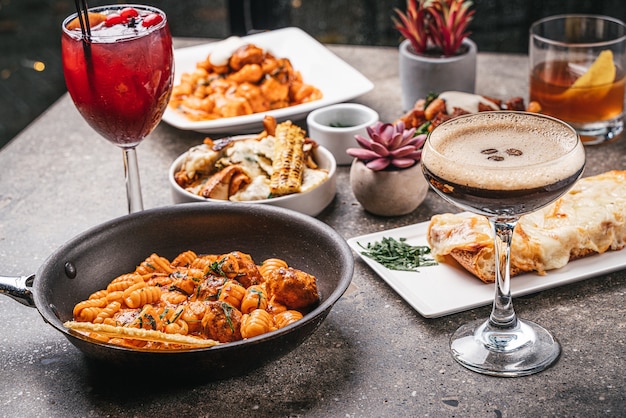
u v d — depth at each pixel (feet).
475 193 2.83
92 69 3.60
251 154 4.42
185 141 5.28
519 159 2.90
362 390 3.08
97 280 3.58
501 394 3.03
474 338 3.29
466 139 3.07
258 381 3.15
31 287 3.37
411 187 4.20
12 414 3.05
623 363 3.15
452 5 5.14
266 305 3.28
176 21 8.94
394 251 3.87
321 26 8.26
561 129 3.02
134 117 3.78
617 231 3.75
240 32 8.11
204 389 3.12
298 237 3.66
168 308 3.29
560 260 3.62
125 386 3.16
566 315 3.45
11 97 9.58
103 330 2.89
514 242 3.57
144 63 3.66
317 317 2.97
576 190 3.93
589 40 5.30
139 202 4.15
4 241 4.28
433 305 3.46
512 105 4.87
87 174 4.97
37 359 3.35
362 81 5.48
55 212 4.55
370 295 3.65
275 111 5.10
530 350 3.21
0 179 4.95
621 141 4.91
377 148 4.18
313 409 3.00
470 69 5.29
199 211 3.79
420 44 5.33
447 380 3.11
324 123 5.00
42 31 9.40
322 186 4.25
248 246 3.77
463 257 3.62
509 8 7.84
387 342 3.34
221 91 5.41
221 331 3.09
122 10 3.90
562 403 2.97
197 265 3.58
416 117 4.90
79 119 5.74
